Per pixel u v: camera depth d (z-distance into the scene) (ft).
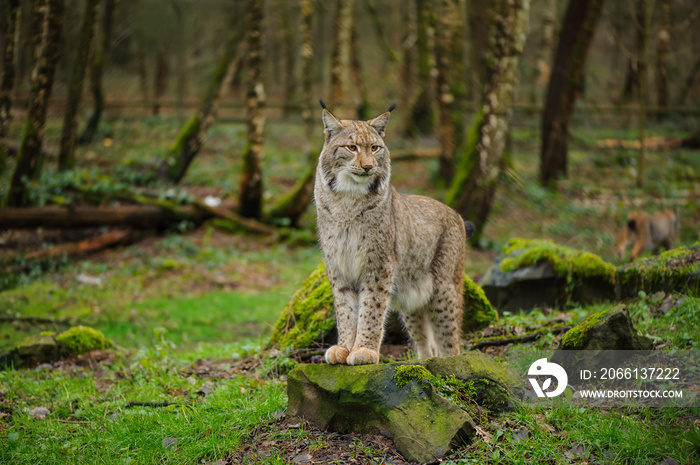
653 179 55.72
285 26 86.28
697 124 74.23
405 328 19.51
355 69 60.85
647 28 52.65
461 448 12.73
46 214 39.65
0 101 42.68
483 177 38.29
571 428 13.34
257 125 46.26
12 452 14.39
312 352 19.16
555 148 52.95
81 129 66.33
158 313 31.42
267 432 14.40
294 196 47.26
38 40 40.55
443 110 52.90
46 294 33.14
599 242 38.58
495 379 14.30
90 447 14.78
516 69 38.17
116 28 82.74
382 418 13.44
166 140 66.95
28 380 19.52
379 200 15.25
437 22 53.62
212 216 45.88
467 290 21.20
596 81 97.04
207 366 21.40
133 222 42.86
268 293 35.58
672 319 17.72
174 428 15.07
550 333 18.42
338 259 15.51
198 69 95.45
